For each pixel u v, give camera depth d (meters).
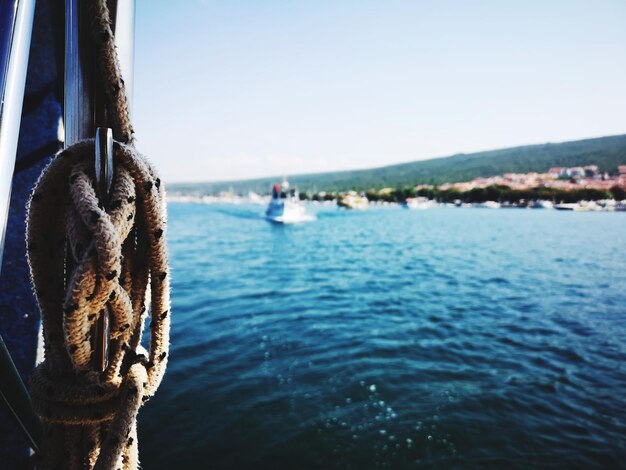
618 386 9.29
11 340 1.37
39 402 0.85
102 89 0.87
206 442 6.99
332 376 9.64
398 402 8.41
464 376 9.77
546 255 34.91
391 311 16.62
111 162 0.78
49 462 0.91
